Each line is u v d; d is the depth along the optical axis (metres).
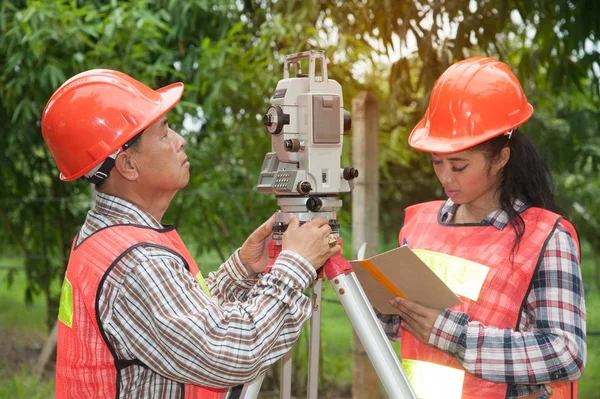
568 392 1.89
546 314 1.73
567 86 4.01
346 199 5.02
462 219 2.01
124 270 1.56
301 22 4.04
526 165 1.89
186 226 4.89
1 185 5.80
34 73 4.44
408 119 4.52
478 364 1.73
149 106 1.68
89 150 1.64
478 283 1.82
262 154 4.60
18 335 6.58
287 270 1.63
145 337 1.54
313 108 1.67
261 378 1.76
